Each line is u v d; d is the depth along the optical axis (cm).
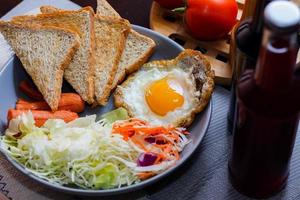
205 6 74
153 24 81
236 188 66
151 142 68
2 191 67
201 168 68
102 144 67
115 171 65
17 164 65
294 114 56
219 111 73
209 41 79
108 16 78
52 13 78
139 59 74
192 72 72
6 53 78
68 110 71
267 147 60
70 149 66
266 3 57
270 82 54
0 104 71
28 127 68
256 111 56
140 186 62
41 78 73
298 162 68
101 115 72
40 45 75
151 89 72
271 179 63
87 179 65
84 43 75
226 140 70
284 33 49
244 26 63
